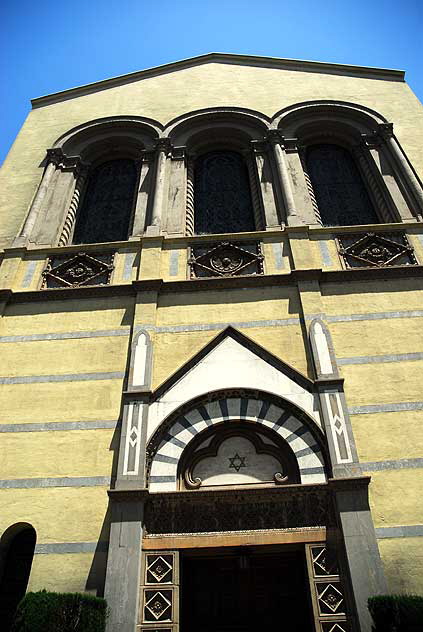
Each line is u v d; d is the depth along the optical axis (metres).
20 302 10.65
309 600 6.86
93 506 7.73
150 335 9.66
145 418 8.45
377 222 12.96
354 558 6.81
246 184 14.25
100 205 14.13
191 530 7.36
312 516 7.34
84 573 7.14
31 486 8.02
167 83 17.17
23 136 15.72
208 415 8.52
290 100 15.84
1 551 7.64
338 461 7.68
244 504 7.52
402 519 7.24
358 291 10.19
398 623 5.62
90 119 15.95
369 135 14.52
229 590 7.55
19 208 13.16
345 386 8.72
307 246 11.09
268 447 8.23
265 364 9.06
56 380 9.30
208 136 15.14
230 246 11.39
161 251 11.36
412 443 7.98
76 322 10.20
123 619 6.58
